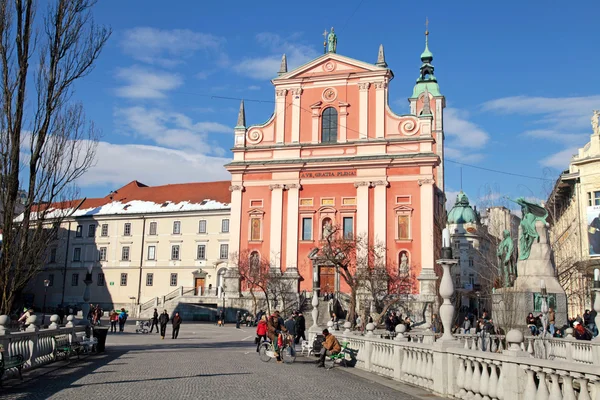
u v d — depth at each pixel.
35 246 21.09
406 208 54.41
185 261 73.25
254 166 58.09
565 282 43.28
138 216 76.44
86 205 83.31
